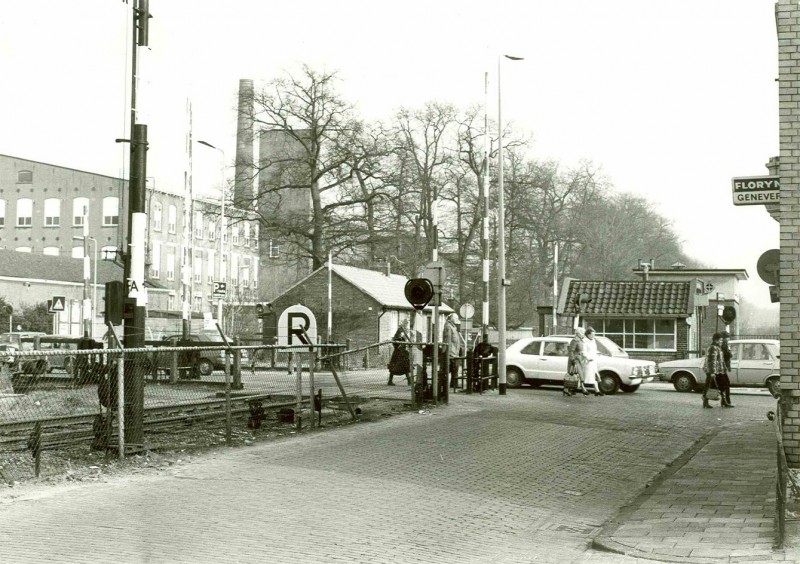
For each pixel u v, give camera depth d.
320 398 16.91
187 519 8.88
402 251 62.31
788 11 10.57
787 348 10.43
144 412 13.54
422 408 20.16
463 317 38.84
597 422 18.36
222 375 15.53
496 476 11.95
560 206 63.28
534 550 8.12
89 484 10.88
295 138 52.81
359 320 55.19
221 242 50.81
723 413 21.42
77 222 74.50
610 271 66.25
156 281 72.38
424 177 55.88
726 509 9.56
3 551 7.53
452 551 7.91
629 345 41.53
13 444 12.20
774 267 15.45
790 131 10.52
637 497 10.99
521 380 29.16
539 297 67.25
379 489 10.67
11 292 62.81
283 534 8.27
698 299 42.75
